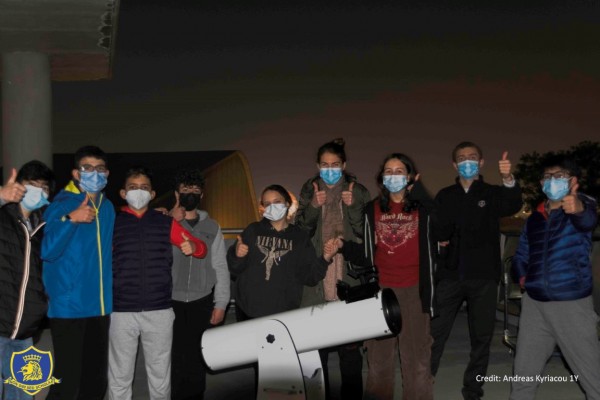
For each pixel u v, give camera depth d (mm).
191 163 24828
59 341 4680
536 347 4988
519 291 7195
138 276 4805
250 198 24000
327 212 5516
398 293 5102
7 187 4086
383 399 5211
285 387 4441
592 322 4801
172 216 5438
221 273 5609
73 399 4699
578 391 6000
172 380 5621
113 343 4824
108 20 8844
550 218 4898
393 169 5043
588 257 4836
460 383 6332
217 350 4559
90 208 4500
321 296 5410
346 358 5516
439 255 5543
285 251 5047
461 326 9148
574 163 4801
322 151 5391
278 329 4453
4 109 10758
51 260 4523
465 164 5637
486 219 5664
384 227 5164
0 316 4340
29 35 9539
